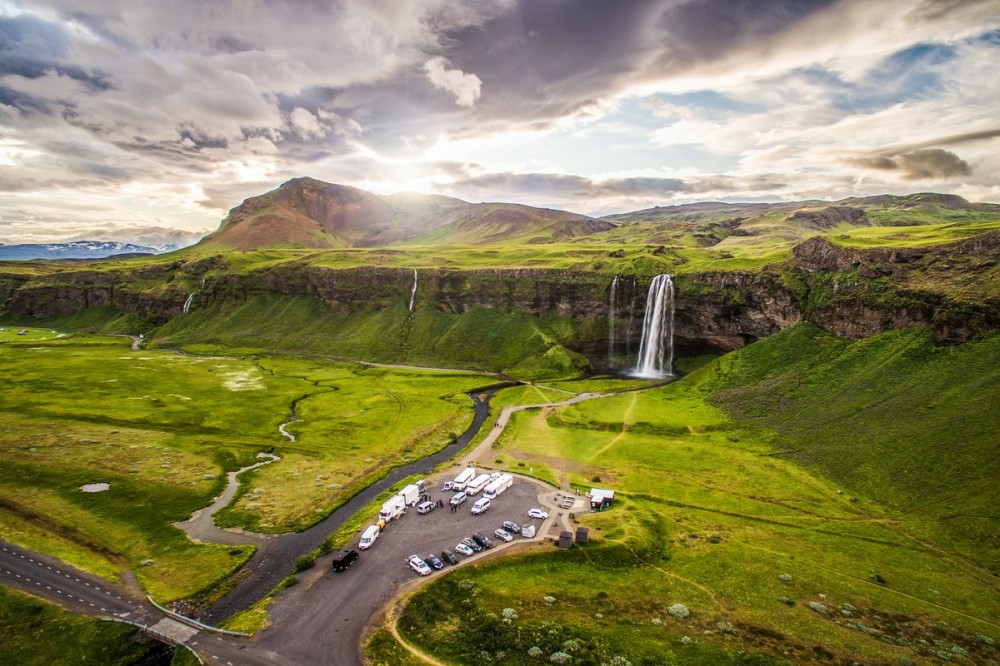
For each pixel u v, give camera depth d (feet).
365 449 475.72
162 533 319.88
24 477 380.78
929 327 499.92
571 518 335.67
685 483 400.06
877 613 242.37
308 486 391.24
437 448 482.69
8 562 279.49
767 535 322.75
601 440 501.15
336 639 220.23
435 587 255.70
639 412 572.92
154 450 448.65
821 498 372.79
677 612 236.22
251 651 213.66
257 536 318.65
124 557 294.87
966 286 493.36
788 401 527.40
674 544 306.76
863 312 570.05
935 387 442.50
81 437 463.83
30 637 226.38
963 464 360.89
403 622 230.07
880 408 454.40
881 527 331.98
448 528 320.91
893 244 616.80
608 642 213.87
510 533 311.68
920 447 392.06
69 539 309.42
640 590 256.93
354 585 260.83
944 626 233.35
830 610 242.37
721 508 359.05
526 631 220.64
